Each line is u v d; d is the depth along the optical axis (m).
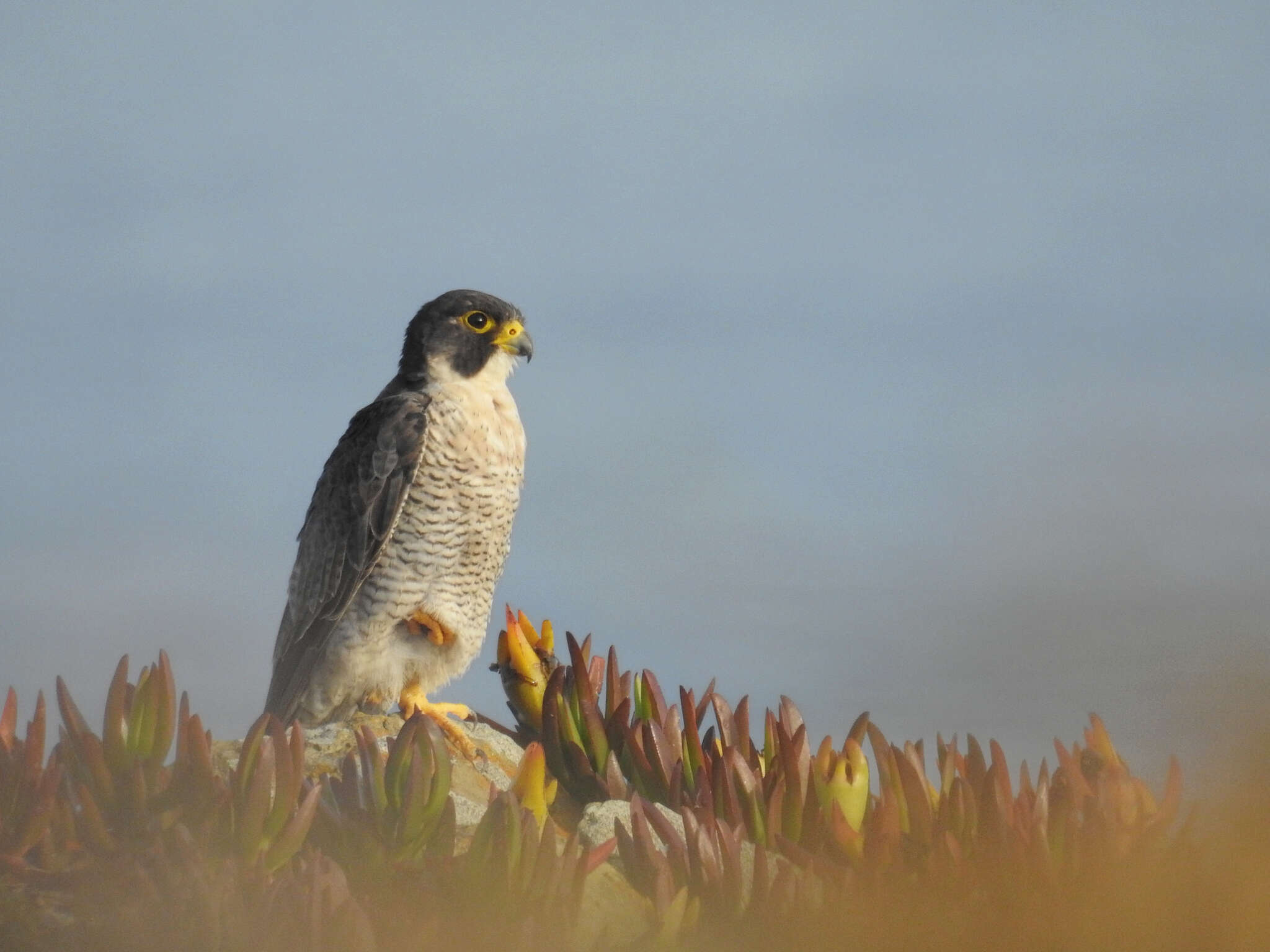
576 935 7.94
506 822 7.67
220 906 7.16
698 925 8.03
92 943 7.19
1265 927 7.72
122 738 8.47
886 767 8.98
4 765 8.35
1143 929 7.82
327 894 7.16
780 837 8.73
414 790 8.28
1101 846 8.27
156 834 8.09
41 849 8.13
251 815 8.00
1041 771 9.09
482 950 7.33
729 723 11.05
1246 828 8.36
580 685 11.12
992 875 8.16
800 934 7.82
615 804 9.87
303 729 11.91
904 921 7.92
